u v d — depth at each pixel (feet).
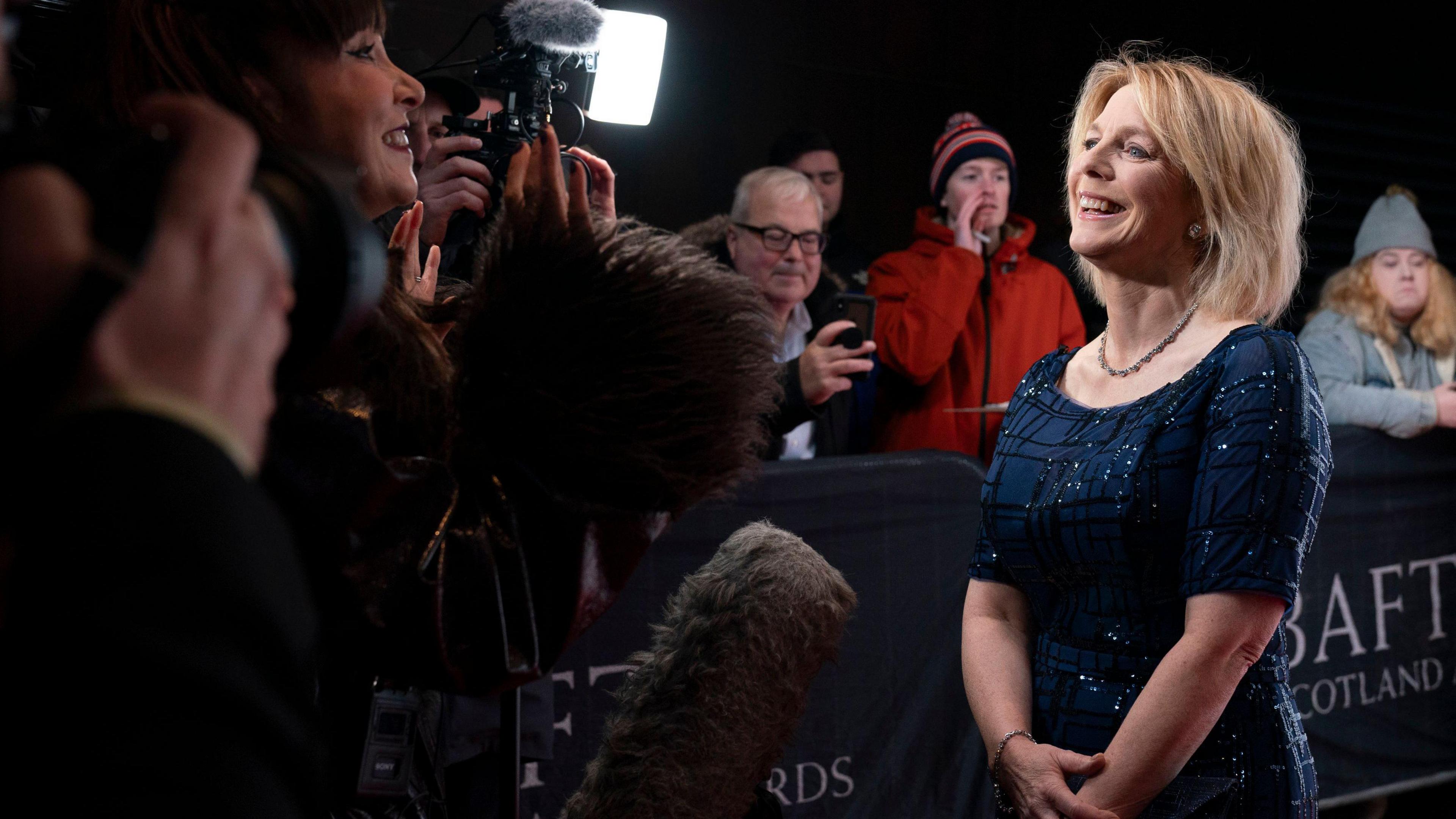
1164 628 4.69
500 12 6.01
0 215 1.19
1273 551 4.36
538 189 2.87
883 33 15.99
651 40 7.84
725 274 2.82
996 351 10.77
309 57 2.99
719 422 2.64
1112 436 4.91
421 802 3.13
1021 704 5.03
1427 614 11.19
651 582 7.84
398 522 2.38
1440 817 11.91
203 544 1.18
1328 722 10.65
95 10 2.83
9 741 1.13
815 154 12.14
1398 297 12.14
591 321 2.58
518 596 2.53
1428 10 18.42
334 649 2.49
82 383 1.22
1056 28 16.97
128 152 1.29
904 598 8.54
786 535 3.51
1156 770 4.38
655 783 3.05
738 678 3.13
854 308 9.30
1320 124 17.22
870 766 8.41
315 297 1.54
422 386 2.60
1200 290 5.04
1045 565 5.02
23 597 1.19
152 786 1.09
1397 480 11.09
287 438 2.31
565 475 2.58
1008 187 10.92
